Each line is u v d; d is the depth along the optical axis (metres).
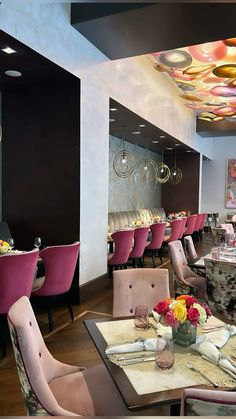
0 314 2.78
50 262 3.29
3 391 2.37
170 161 11.99
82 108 4.24
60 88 4.27
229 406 0.90
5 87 4.44
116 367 1.41
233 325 1.85
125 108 5.55
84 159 4.34
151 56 6.03
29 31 3.28
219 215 13.88
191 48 5.35
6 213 4.62
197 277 3.86
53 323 3.65
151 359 1.47
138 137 8.46
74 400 1.53
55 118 4.32
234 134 11.52
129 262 6.62
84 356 2.90
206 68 6.21
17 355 1.32
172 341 1.61
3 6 2.96
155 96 6.98
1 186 4.74
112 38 4.25
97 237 4.75
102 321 1.95
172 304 1.64
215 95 8.12
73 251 3.47
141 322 1.82
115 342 1.65
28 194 4.50
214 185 13.94
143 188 10.41
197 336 1.65
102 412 1.46
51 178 4.37
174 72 6.51
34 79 4.16
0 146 4.67
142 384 1.27
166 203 11.97
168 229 8.34
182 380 1.30
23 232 4.53
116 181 8.62
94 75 4.52
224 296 2.89
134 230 5.29
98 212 4.77
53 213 4.37
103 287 4.91
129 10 3.53
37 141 4.43
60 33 3.76
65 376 1.72
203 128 11.02
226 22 3.61
